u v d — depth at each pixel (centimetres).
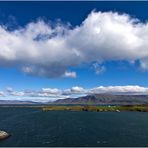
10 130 8344
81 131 8056
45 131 8062
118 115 15725
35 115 16088
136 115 15762
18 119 12962
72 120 12138
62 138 6644
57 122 11150
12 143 5956
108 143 5956
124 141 6225
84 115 15725
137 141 6234
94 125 9888
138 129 8594
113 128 8894
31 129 8612
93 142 6069
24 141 6209
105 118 13312
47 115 15888
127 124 10288
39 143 5956
